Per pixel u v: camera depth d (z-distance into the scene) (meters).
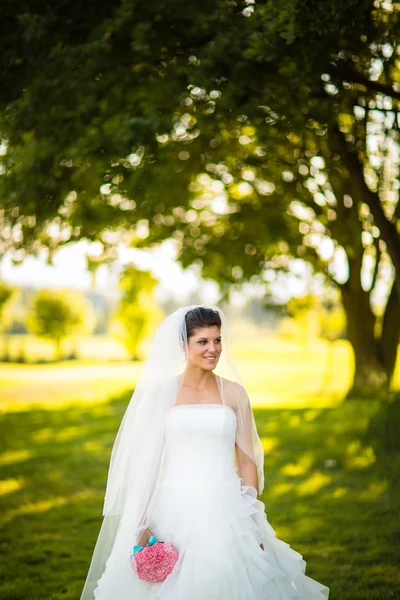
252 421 3.95
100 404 18.95
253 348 51.88
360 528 6.80
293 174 11.10
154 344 3.84
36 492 8.62
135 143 6.51
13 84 6.33
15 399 20.81
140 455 3.74
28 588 5.25
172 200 11.91
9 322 60.38
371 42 6.10
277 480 9.16
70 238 10.31
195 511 3.57
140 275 15.80
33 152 6.87
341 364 35.59
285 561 3.76
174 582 3.46
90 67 6.21
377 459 9.57
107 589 3.61
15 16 6.07
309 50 5.63
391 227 9.30
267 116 6.64
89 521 7.24
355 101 7.57
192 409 3.73
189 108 7.42
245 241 15.09
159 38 6.13
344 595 5.01
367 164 10.59
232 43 5.87
